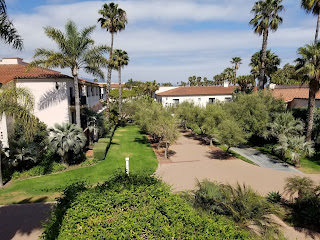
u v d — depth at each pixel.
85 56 16.72
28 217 8.66
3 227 8.01
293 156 14.86
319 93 23.48
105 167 14.42
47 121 17.70
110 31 27.70
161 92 42.50
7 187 11.50
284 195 10.80
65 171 13.80
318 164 15.55
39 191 10.97
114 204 5.55
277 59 30.70
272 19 24.69
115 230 4.53
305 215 8.52
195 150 19.55
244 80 36.97
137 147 20.36
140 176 7.21
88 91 26.73
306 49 15.49
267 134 18.98
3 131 14.98
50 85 17.48
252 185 11.90
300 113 21.78
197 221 4.95
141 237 4.51
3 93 12.35
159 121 17.09
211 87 44.22
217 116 20.55
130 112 34.34
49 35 15.55
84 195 5.81
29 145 13.68
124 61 34.66
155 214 5.13
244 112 20.77
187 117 25.12
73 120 20.78
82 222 4.79
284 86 35.38
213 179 12.67
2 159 13.23
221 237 4.61
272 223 7.27
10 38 9.98
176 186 11.66
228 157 17.28
